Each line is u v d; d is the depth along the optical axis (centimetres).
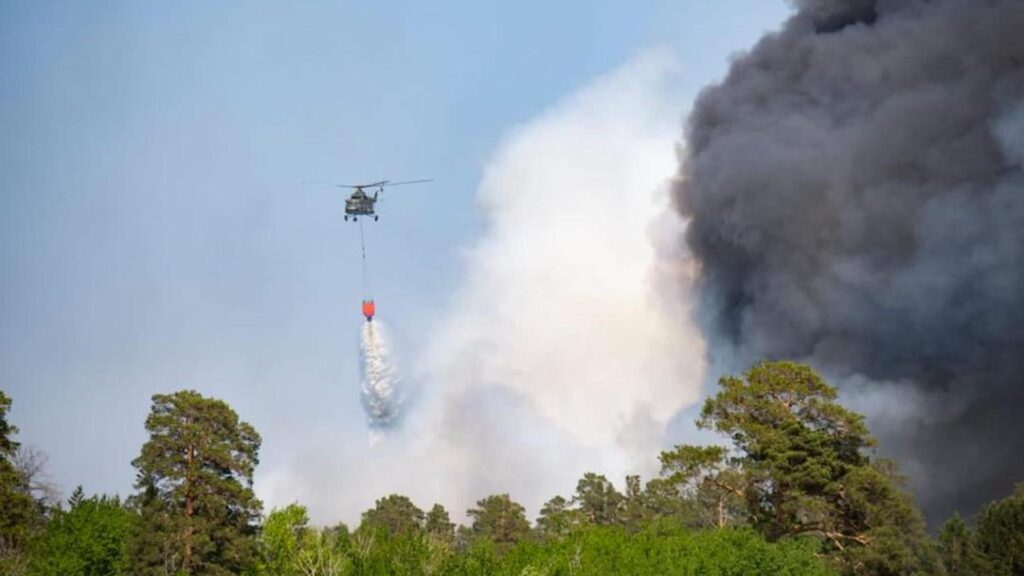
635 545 4759
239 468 5353
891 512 5262
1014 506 5262
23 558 4759
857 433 5662
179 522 5112
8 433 5606
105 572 4809
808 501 5278
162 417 5269
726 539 4684
